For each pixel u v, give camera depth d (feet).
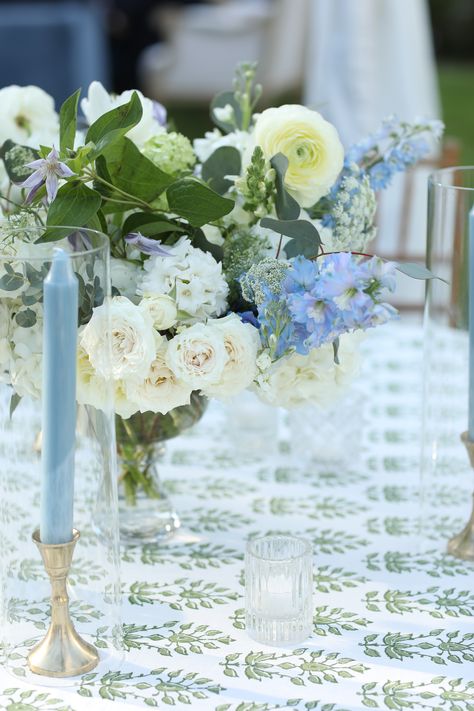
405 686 3.20
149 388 3.43
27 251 3.20
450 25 31.78
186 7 20.74
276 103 17.37
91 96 3.93
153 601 3.73
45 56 16.65
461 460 4.03
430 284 3.91
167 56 20.31
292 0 14.69
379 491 4.65
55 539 3.11
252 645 3.43
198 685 3.20
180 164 3.76
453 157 7.56
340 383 3.64
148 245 3.42
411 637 3.48
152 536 4.17
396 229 9.53
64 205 3.37
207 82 20.39
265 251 3.59
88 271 3.05
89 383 3.16
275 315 3.27
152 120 3.92
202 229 3.67
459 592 3.79
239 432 5.01
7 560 3.22
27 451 3.18
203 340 3.29
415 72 10.93
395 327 6.66
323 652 3.39
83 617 3.26
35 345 3.01
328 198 3.83
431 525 4.12
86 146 3.35
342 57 10.91
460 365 3.96
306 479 4.78
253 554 3.41
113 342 3.32
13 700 3.12
